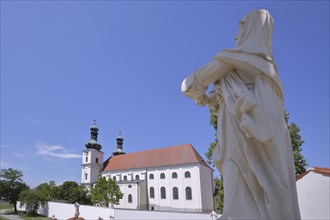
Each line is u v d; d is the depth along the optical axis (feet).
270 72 9.11
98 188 203.72
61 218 170.71
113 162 261.44
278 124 8.73
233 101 9.12
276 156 8.39
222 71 9.71
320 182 28.86
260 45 9.49
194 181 208.95
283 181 8.22
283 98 9.58
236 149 9.12
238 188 8.87
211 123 62.69
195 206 202.80
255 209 8.36
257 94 8.95
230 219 8.64
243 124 8.46
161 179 224.33
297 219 8.36
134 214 121.60
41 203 187.62
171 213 111.86
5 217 175.32
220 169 9.98
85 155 262.47
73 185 214.90
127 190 225.56
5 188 201.87
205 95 10.79
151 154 243.40
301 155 69.72
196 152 229.86
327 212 27.84
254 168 8.43
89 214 138.72
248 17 10.09
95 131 281.95
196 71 10.15
